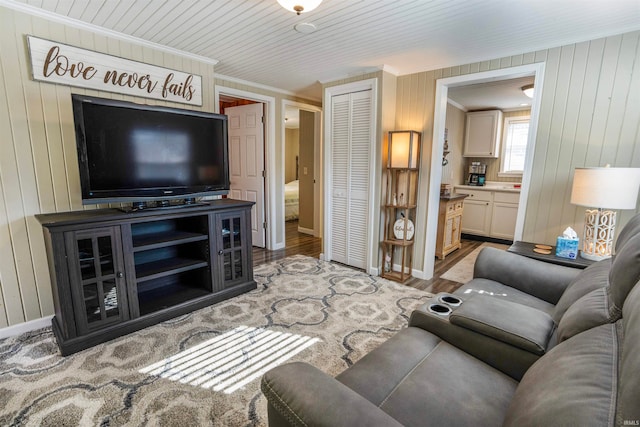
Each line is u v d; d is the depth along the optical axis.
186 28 2.37
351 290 3.08
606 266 1.53
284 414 0.86
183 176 2.61
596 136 2.44
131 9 2.09
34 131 2.19
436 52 2.81
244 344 2.15
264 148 4.45
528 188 2.76
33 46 2.12
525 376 0.98
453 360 1.29
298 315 2.56
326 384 0.91
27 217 2.21
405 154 3.22
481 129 5.39
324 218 4.03
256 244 4.73
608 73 2.35
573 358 0.82
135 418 1.51
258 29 2.37
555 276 1.91
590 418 0.59
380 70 3.28
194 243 2.87
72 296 2.00
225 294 2.83
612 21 2.13
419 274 3.50
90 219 2.02
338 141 3.81
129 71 2.56
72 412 1.54
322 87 4.02
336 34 2.45
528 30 2.30
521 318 1.33
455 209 4.48
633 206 2.06
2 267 2.15
